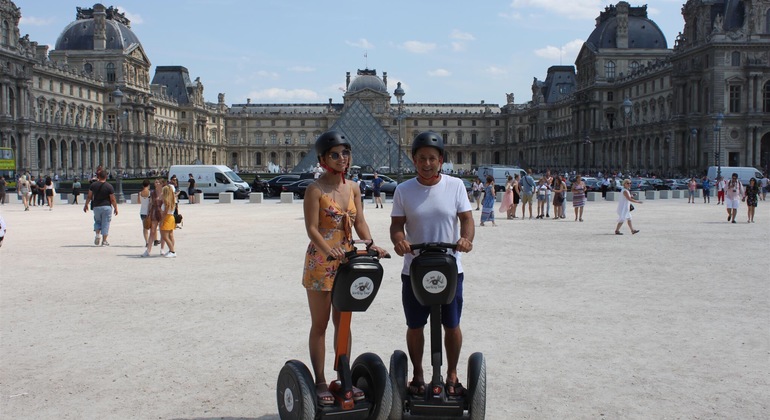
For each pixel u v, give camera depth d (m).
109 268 25.98
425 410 9.98
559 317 18.02
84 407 11.72
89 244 33.56
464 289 21.86
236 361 14.26
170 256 29.05
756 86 122.00
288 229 41.66
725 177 95.56
